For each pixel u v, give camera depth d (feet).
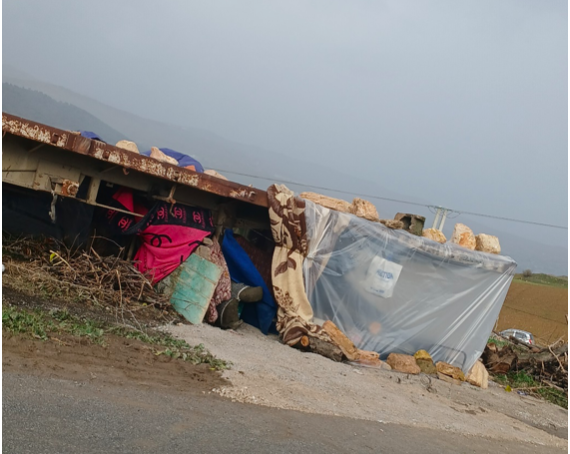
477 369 46.29
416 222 47.16
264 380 28.53
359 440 22.82
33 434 15.84
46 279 34.04
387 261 43.73
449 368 44.45
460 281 46.32
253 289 40.75
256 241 44.68
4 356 21.50
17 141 35.35
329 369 35.12
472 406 37.22
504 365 52.26
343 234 42.52
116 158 35.42
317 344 38.65
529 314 142.20
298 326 38.99
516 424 35.99
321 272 41.98
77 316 30.58
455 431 29.53
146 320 34.91
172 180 37.19
